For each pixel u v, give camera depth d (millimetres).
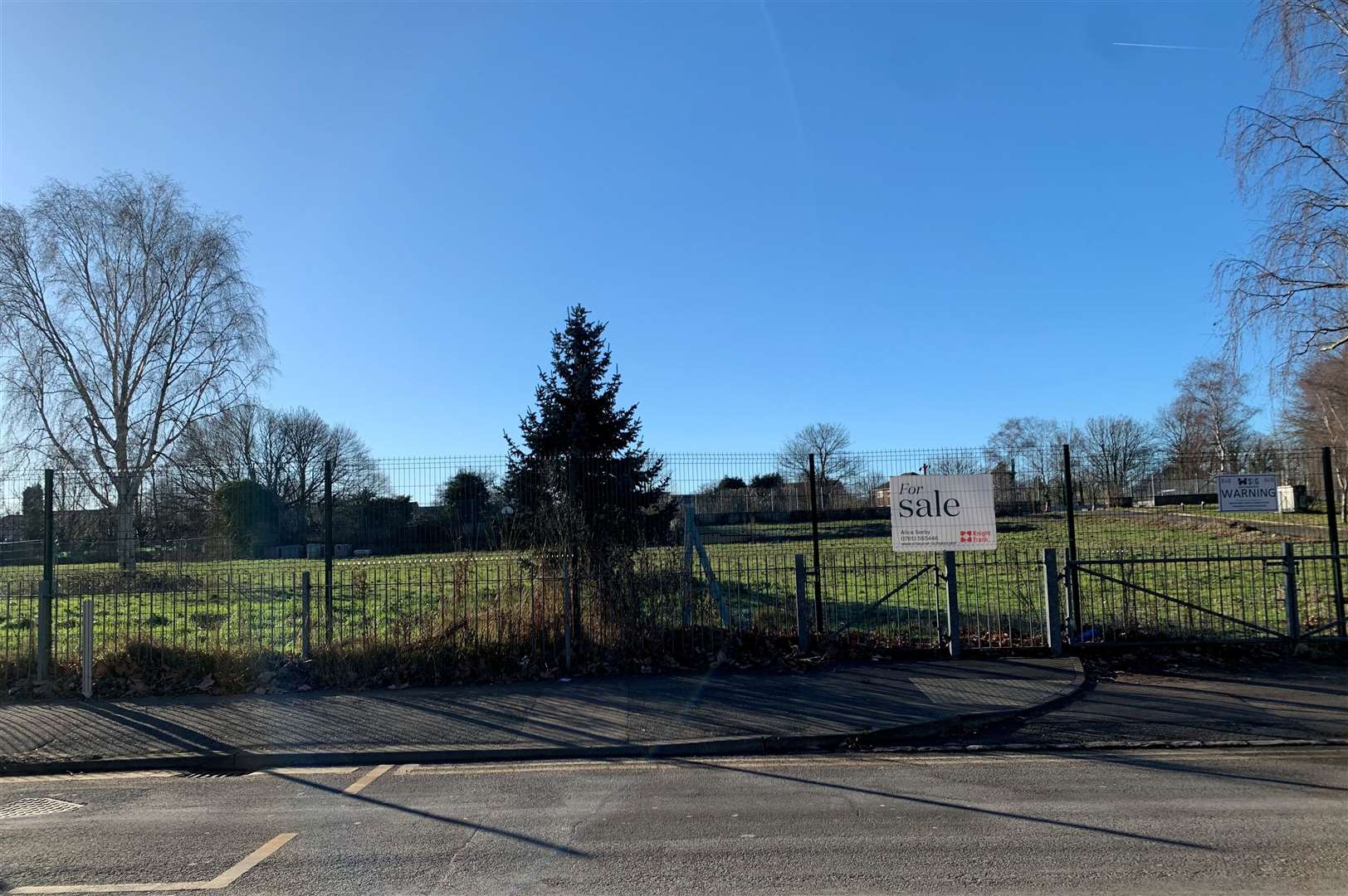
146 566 12633
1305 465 12695
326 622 11422
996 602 14289
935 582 12984
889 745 8180
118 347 34250
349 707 9664
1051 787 6648
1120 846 5277
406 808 6520
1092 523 14164
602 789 6922
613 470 12680
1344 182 14430
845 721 8578
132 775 7824
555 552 11656
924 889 4660
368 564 12000
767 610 12977
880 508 12656
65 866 5352
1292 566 11266
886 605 15148
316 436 66312
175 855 5539
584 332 14227
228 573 12609
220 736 8641
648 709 9258
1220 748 7781
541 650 11250
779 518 12984
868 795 6562
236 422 35875
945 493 11461
